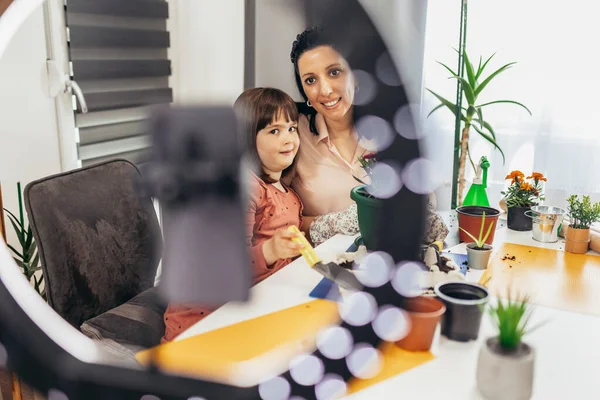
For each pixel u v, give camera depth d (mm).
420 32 1153
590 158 1883
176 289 614
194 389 373
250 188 876
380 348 388
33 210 857
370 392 576
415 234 366
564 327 750
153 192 599
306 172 1031
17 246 1065
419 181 360
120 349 402
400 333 389
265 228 948
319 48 837
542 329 742
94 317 905
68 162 922
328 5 329
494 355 577
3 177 959
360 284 400
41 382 380
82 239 914
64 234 889
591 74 1821
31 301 393
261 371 385
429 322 646
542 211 1199
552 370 643
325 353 392
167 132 583
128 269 957
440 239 1060
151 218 951
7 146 921
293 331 459
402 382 599
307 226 1030
